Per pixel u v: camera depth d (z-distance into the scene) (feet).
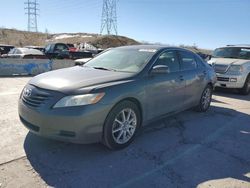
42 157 13.75
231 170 13.58
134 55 17.84
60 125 13.01
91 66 18.01
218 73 34.06
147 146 15.76
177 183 12.15
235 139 17.74
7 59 45.96
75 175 12.34
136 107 15.47
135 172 12.85
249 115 23.79
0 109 21.81
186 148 15.84
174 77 18.43
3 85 34.09
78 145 15.20
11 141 15.38
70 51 77.25
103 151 14.70
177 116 22.07
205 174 13.06
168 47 19.25
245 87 33.88
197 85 21.39
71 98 13.10
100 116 13.50
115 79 14.82
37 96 13.73
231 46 38.58
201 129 19.29
